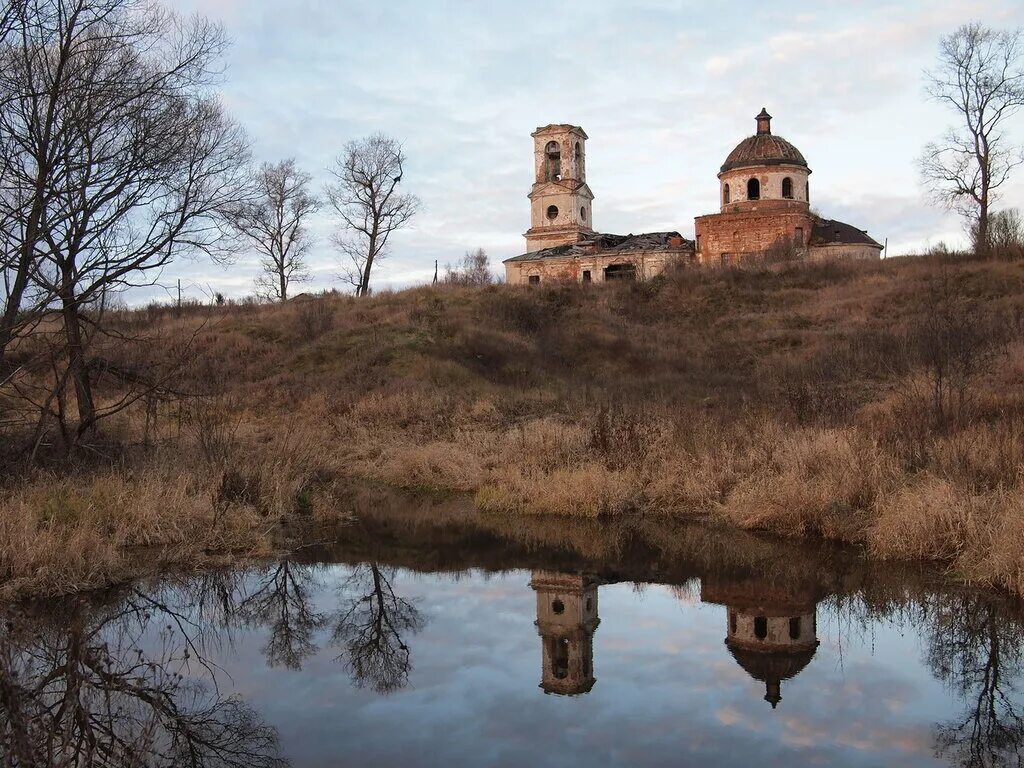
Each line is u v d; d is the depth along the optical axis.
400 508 15.00
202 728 6.53
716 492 13.95
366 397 25.03
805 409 17.19
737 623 8.88
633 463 15.52
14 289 13.33
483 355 33.81
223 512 12.52
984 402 15.48
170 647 8.44
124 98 14.84
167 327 37.06
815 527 12.12
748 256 52.69
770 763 5.76
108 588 10.09
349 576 11.02
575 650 8.17
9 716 5.91
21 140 13.27
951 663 7.63
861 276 44.47
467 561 11.69
